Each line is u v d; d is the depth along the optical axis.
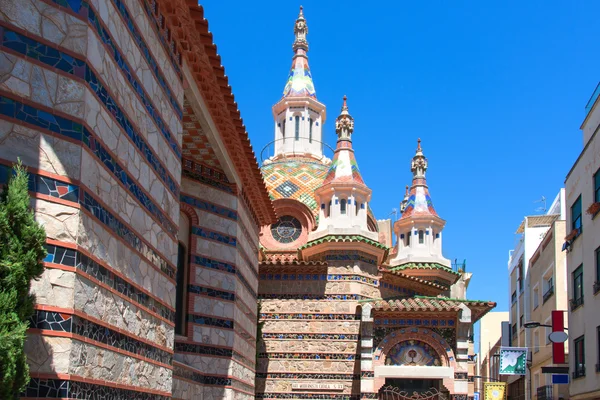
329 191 30.36
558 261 33.81
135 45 10.52
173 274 12.27
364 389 26.62
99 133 8.98
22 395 7.51
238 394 18.66
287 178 35.81
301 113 41.53
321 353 28.44
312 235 30.30
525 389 40.31
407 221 35.69
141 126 10.70
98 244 8.86
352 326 28.56
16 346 6.62
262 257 30.83
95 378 8.69
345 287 28.94
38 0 8.33
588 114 28.16
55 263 7.96
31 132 8.02
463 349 26.77
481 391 67.19
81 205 8.33
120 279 9.62
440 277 34.62
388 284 30.52
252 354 21.41
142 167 10.71
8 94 7.91
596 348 24.52
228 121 16.81
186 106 15.20
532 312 40.25
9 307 6.67
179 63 13.12
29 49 8.16
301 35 43.72
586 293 25.95
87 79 8.63
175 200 12.51
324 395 28.05
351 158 31.09
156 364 11.21
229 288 18.25
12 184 7.06
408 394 27.17
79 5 8.67
